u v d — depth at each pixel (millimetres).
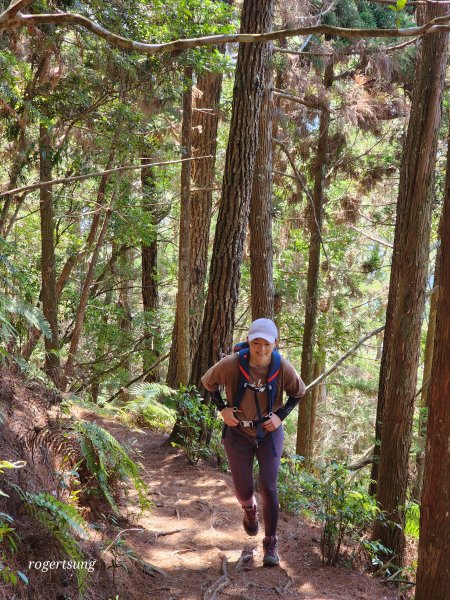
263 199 9289
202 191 12523
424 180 6906
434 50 6855
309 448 13789
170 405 7582
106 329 14719
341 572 4473
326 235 17031
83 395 8242
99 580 3564
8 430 3807
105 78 8641
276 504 4336
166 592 3881
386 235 19906
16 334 4531
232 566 4340
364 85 13297
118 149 9742
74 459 4371
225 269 7090
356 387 17750
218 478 6281
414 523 8023
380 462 6941
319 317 15859
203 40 2299
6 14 2135
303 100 12852
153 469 6461
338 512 4605
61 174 11656
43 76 7672
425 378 12688
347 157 14688
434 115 6891
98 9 7746
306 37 12570
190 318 12391
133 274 16344
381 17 13109
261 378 4176
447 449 3463
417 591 3631
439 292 3480
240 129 6977
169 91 9375
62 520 3383
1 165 8977
